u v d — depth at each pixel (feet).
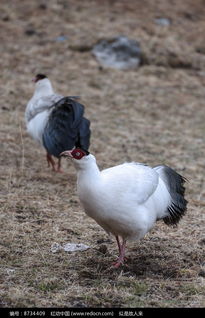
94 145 68.69
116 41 97.81
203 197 55.98
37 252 41.01
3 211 48.34
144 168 38.91
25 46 96.84
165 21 112.47
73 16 107.24
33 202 50.93
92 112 79.77
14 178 56.44
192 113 84.79
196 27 114.01
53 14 107.14
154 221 39.45
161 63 98.63
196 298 34.94
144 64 98.07
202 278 37.65
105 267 39.14
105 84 89.51
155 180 38.42
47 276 37.27
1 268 38.17
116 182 36.37
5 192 52.80
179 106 86.63
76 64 93.91
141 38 102.42
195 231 46.62
